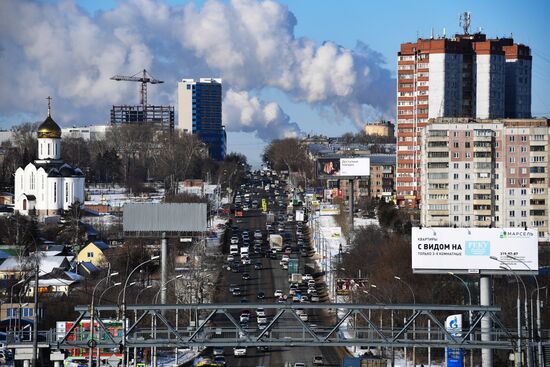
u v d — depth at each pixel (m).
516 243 199.75
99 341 155.00
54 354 148.88
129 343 148.12
